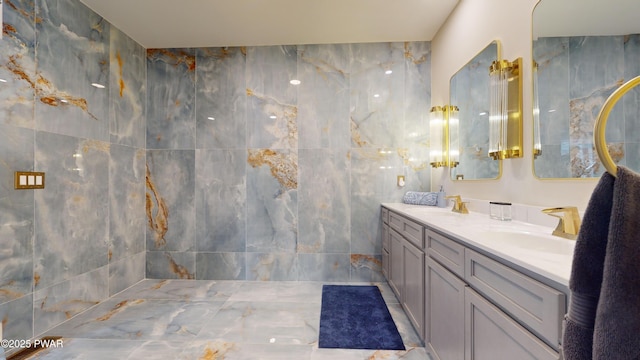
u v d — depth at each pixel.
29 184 1.73
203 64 2.92
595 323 0.45
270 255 2.88
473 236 1.11
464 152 2.14
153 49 2.94
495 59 1.73
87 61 2.21
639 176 0.45
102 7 2.23
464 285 1.13
